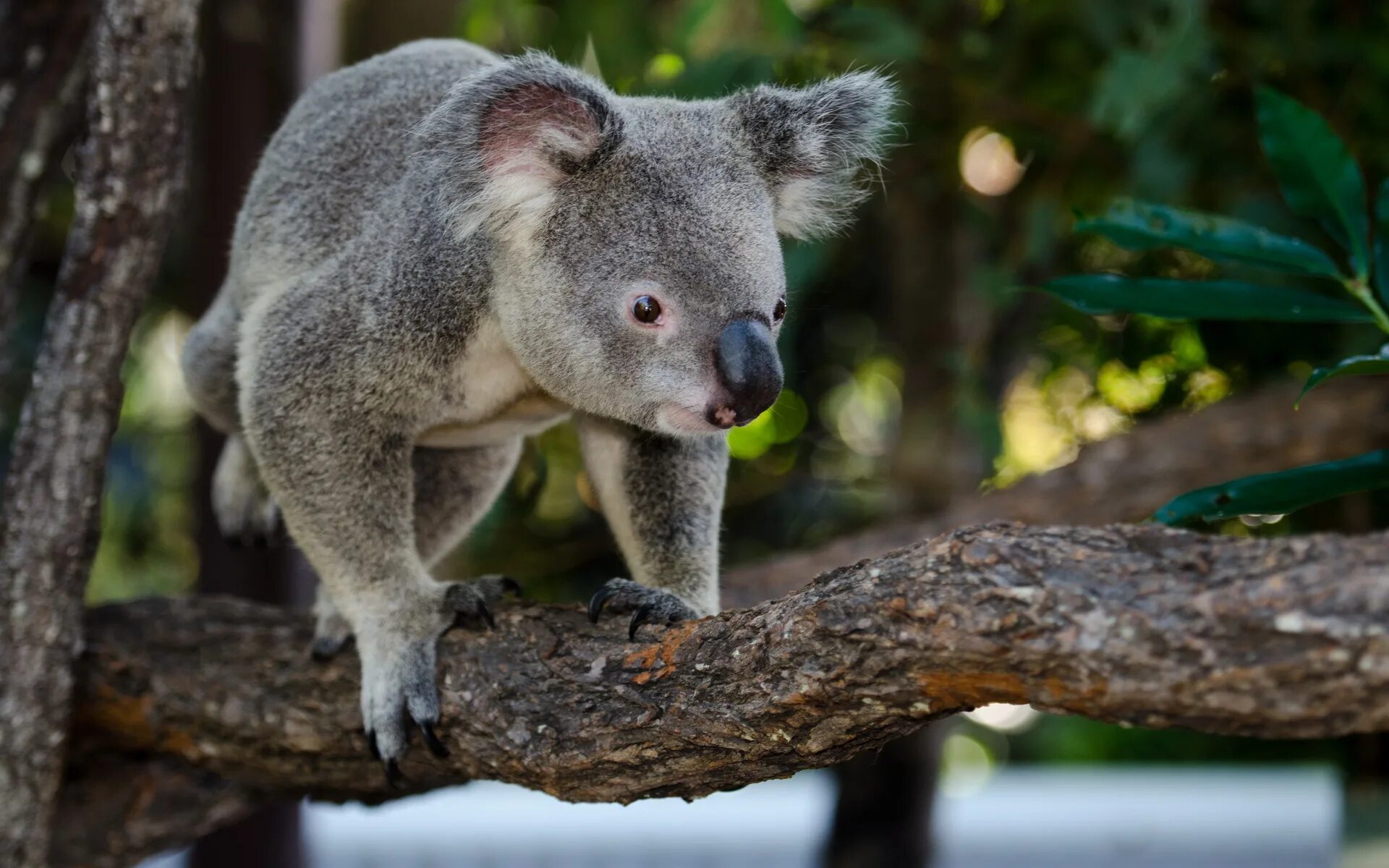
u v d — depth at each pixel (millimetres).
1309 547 1989
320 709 3512
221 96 5516
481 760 3141
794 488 6910
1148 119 4656
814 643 2436
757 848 7141
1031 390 6730
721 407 3207
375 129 3795
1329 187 3029
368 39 6273
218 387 4133
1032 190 5910
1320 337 5516
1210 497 2602
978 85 5480
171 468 8078
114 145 3541
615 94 3836
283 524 4359
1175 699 2010
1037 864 7156
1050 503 4961
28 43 3867
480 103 3367
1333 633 1885
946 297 5887
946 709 2330
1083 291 3059
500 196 3375
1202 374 5926
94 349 3650
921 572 2273
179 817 4043
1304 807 7066
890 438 6859
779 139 3531
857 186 4195
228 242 5508
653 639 2977
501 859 7145
